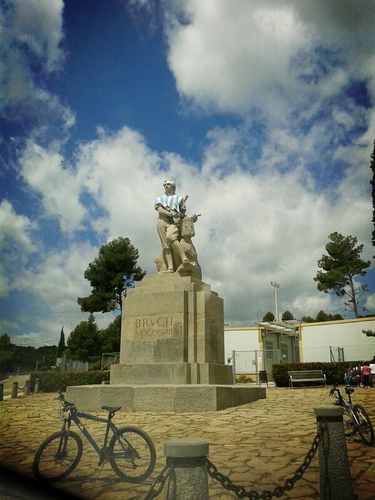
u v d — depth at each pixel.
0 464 5.63
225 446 6.61
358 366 22.38
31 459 6.09
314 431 7.62
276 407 10.95
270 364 33.72
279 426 8.17
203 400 10.23
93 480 5.18
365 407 11.39
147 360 12.69
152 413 10.02
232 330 34.44
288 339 37.66
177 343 12.52
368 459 5.90
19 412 11.77
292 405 11.42
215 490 4.75
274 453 6.16
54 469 5.27
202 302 12.94
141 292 13.47
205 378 12.08
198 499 3.13
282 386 23.64
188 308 12.95
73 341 48.22
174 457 3.21
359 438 7.18
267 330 34.19
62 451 5.39
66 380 23.83
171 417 9.35
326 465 4.29
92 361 46.97
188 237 14.48
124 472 5.35
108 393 10.73
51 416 10.63
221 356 13.73
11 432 8.31
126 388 10.66
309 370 23.45
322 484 4.28
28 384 22.09
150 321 13.01
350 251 48.06
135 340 13.02
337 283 47.88
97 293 38.66
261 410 10.34
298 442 6.80
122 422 8.86
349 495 4.22
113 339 40.41
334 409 4.42
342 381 24.14
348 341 30.77
